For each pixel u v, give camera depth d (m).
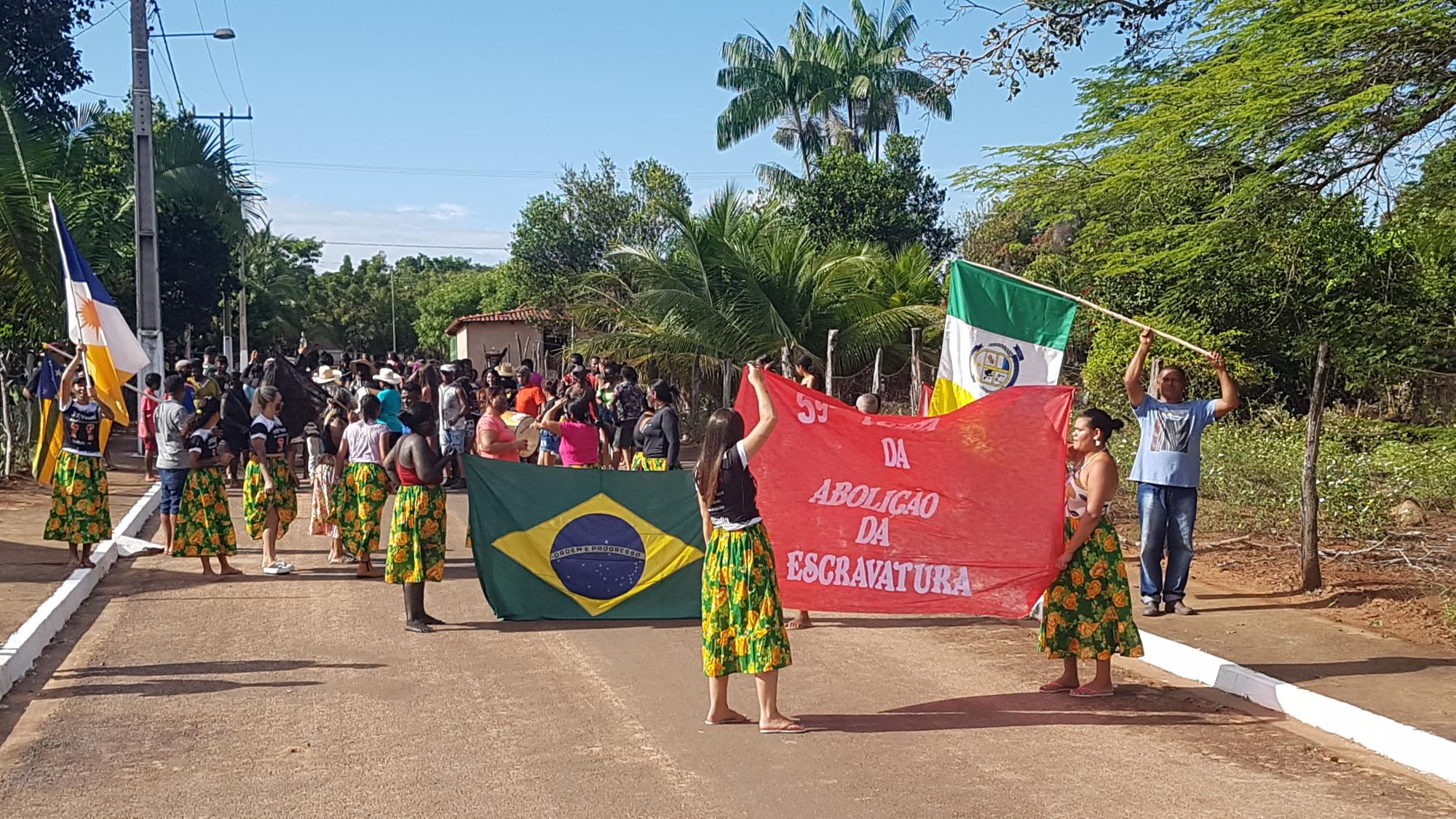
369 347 91.25
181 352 36.59
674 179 42.81
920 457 7.43
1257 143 9.40
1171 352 16.34
